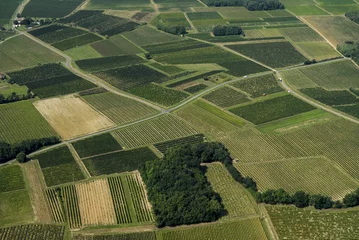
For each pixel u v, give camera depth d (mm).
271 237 191500
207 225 197125
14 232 191875
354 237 192125
